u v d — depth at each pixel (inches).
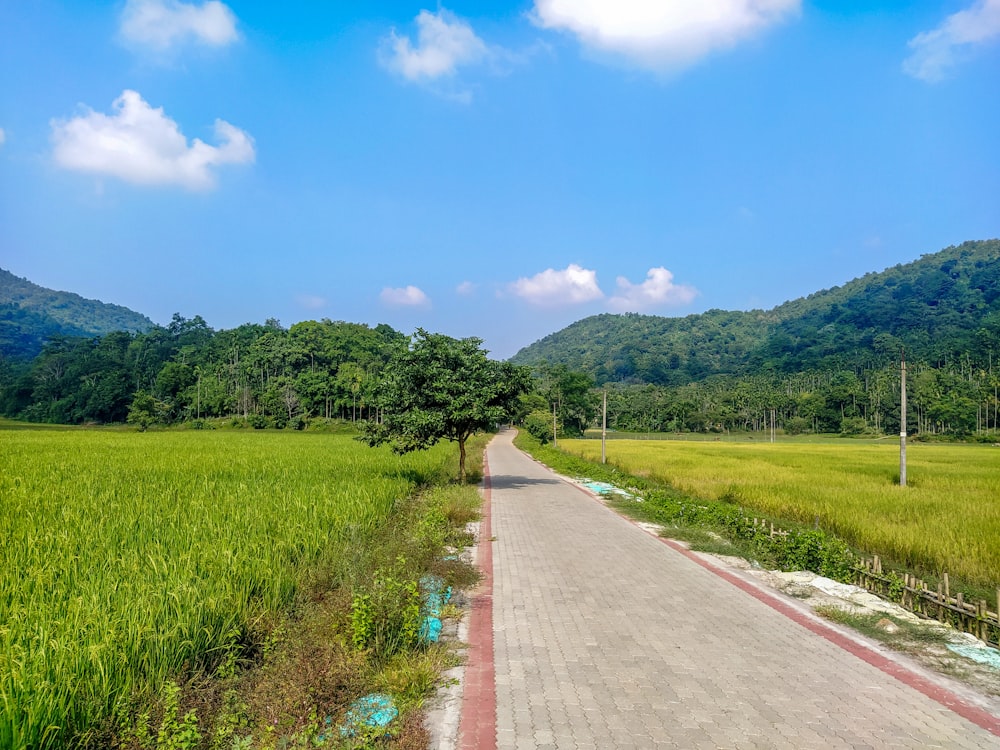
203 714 172.1
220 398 3449.8
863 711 191.6
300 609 260.1
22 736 142.1
